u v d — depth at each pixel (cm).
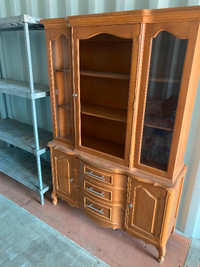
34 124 183
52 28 151
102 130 180
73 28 137
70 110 166
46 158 264
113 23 120
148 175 140
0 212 199
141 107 129
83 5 174
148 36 113
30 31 216
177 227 187
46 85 218
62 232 180
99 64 165
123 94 164
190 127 154
